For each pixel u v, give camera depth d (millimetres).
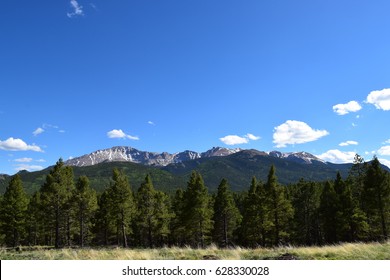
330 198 50094
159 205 53125
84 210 50281
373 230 48344
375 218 47406
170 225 60562
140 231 61906
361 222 45188
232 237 68500
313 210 57812
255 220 48250
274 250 18531
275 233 50344
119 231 57406
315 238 61500
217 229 60156
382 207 43844
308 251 16297
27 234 64375
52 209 46500
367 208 47875
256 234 52000
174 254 17312
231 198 59844
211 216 53906
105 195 57594
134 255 16328
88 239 62625
